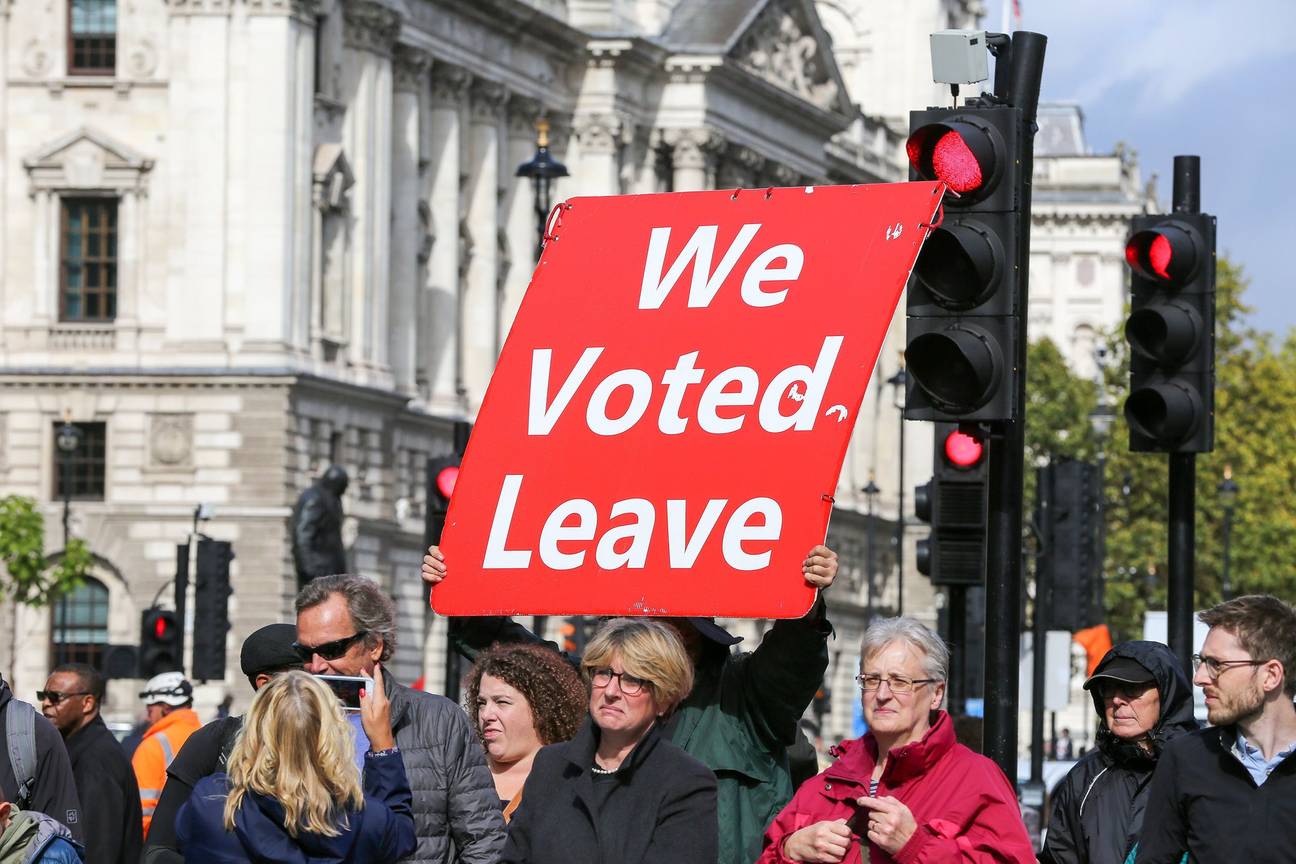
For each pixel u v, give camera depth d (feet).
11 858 64.34
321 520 257.55
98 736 84.23
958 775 55.57
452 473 130.82
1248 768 55.98
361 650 61.26
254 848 55.47
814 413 59.36
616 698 55.62
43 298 352.90
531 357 62.39
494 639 72.43
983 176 63.82
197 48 353.10
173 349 351.46
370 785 58.29
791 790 62.69
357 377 376.89
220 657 203.72
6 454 351.67
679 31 491.31
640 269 62.49
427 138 419.13
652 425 60.64
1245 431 501.56
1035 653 159.74
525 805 56.70
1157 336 83.51
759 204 62.08
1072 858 66.54
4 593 319.27
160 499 349.20
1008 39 68.08
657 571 59.52
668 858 55.01
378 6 380.99
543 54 456.45
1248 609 56.03
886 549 632.38
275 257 351.67
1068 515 159.53
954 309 64.28
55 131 355.56
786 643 60.03
